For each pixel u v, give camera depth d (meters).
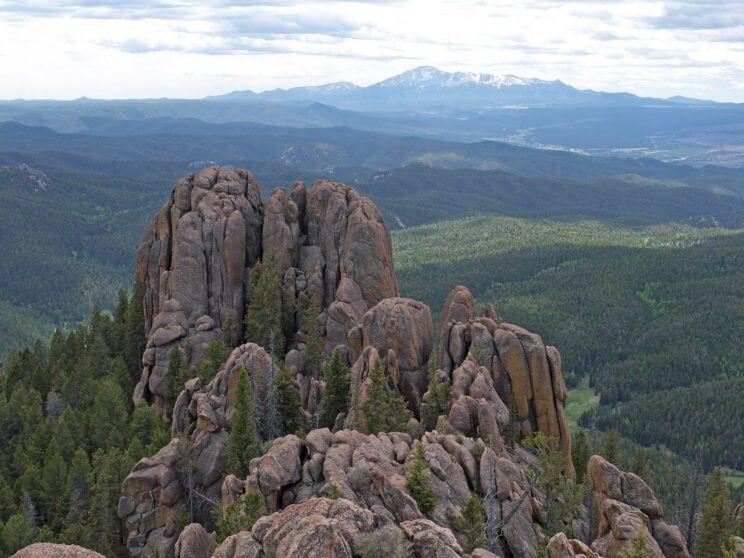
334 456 64.62
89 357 138.88
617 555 62.91
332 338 114.19
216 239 122.00
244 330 122.38
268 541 45.16
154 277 130.75
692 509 98.44
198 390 94.44
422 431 79.50
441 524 57.84
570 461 88.12
